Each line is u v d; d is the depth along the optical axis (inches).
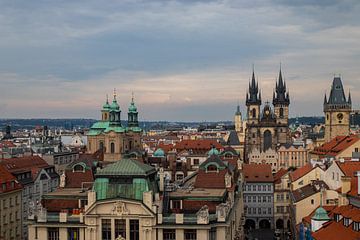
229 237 4397.1
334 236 4202.8
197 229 3927.2
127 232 3978.8
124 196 3988.7
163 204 4227.4
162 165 7780.5
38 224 4072.3
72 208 4325.8
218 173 5182.1
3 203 5826.8
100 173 4072.3
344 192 4881.9
